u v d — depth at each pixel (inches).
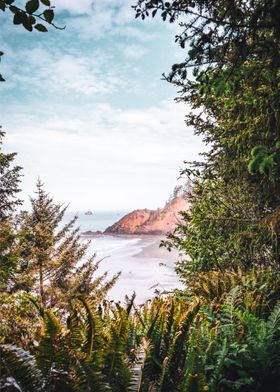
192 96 215.5
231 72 90.3
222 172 211.5
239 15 85.1
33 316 294.5
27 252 556.7
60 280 629.6
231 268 243.3
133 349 100.6
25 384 67.9
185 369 96.9
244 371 105.8
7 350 70.3
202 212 232.7
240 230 208.1
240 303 167.9
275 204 190.1
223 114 197.2
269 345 113.2
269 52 91.8
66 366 74.0
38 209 631.2
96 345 89.4
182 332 101.9
